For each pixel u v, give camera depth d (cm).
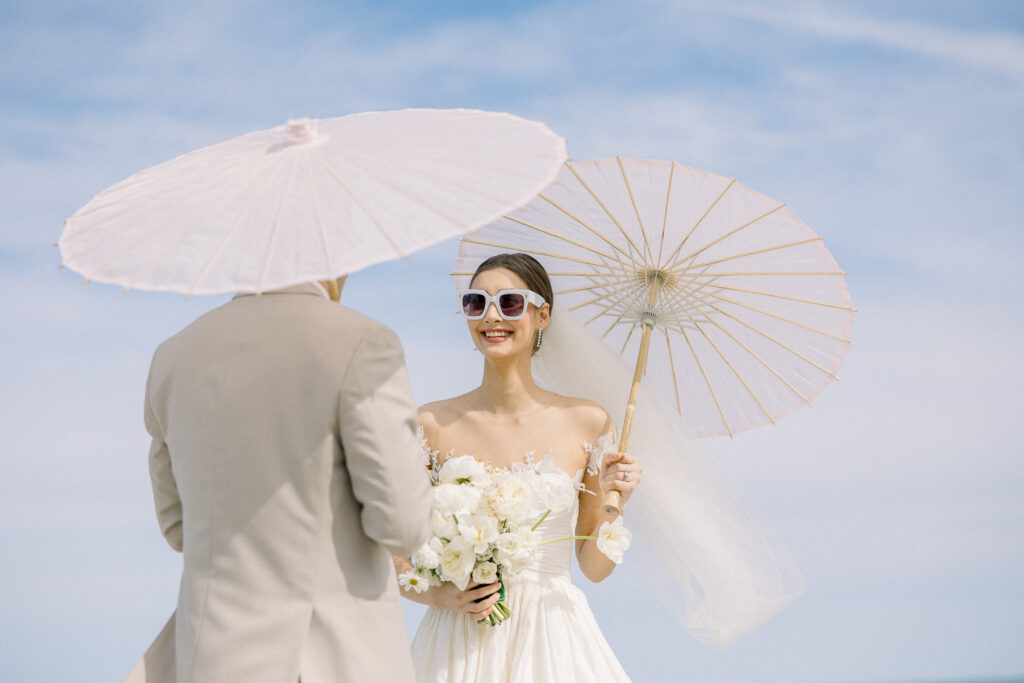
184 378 208
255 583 200
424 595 298
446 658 297
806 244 332
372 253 184
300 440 201
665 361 352
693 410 352
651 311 343
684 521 333
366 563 210
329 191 199
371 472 201
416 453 208
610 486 304
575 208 346
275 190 202
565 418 321
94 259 198
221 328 209
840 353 336
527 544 285
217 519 202
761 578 332
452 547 279
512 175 205
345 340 203
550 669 289
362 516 205
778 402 345
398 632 214
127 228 204
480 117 235
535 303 324
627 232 342
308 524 201
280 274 182
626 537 291
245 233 192
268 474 201
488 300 313
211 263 187
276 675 196
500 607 292
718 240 336
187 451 206
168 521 227
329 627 200
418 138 219
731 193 333
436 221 191
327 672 199
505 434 317
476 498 283
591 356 337
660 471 334
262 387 202
